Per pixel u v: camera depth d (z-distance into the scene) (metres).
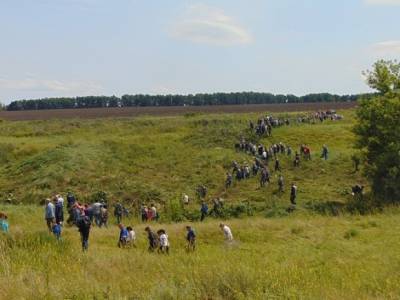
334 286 11.85
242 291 10.12
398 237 26.48
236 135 69.44
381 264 17.17
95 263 14.28
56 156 60.00
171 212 42.94
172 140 70.31
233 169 55.22
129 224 37.97
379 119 44.78
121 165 59.53
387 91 45.84
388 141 44.62
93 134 79.62
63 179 53.66
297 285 11.19
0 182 55.62
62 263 13.93
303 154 57.56
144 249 23.98
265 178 50.75
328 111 86.19
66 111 151.88
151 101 196.12
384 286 11.93
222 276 10.69
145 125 86.06
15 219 35.06
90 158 60.53
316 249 24.27
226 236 26.77
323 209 42.47
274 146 59.12
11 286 10.20
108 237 28.11
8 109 191.50
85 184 52.94
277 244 26.94
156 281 11.02
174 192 50.47
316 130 70.50
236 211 42.91
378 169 44.84
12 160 63.50
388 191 44.38
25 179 55.19
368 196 44.94
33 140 73.25
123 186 51.97
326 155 56.56
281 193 47.91
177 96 198.00
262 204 44.53
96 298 9.73
